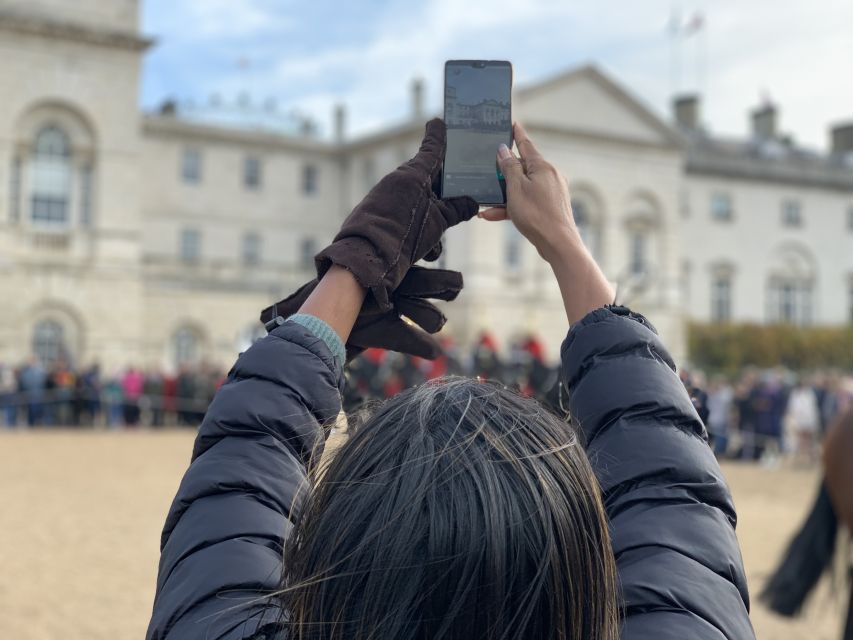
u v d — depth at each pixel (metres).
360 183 52.47
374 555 1.11
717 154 58.81
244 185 51.19
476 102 1.87
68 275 37.53
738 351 52.56
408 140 49.03
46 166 37.78
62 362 30.38
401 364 23.75
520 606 1.10
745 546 12.27
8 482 16.66
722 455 27.77
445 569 1.09
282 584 1.22
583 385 1.50
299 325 1.54
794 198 58.94
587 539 1.16
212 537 1.34
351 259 1.55
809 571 6.57
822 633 8.38
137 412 30.70
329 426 1.49
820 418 26.09
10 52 36.84
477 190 1.83
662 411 1.44
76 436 26.94
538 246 1.75
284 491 1.40
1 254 36.53
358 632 1.10
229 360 42.81
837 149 68.88
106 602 8.88
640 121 48.94
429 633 1.10
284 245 52.06
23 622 8.13
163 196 49.09
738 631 1.22
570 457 1.21
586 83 47.31
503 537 1.10
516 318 45.38
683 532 1.31
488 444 1.18
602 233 47.66
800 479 21.83
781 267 58.31
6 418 29.50
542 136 45.97
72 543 11.55
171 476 18.12
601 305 1.66
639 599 1.23
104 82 38.44
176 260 43.28
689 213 55.94
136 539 11.91
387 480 1.16
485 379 1.41
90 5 37.97
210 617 1.24
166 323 41.78
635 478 1.37
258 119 72.62
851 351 54.69
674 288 49.41
